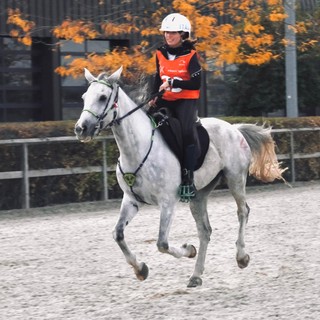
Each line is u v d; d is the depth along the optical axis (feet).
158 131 33.24
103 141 63.46
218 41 62.39
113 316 29.60
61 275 37.17
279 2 65.16
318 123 77.25
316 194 66.39
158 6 69.77
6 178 59.21
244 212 37.24
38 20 77.97
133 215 33.01
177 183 33.19
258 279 35.45
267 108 90.22
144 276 32.83
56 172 61.41
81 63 60.90
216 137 36.01
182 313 29.78
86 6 79.10
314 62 91.50
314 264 38.17
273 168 39.01
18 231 49.90
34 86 81.82
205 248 34.68
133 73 61.16
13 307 31.48
